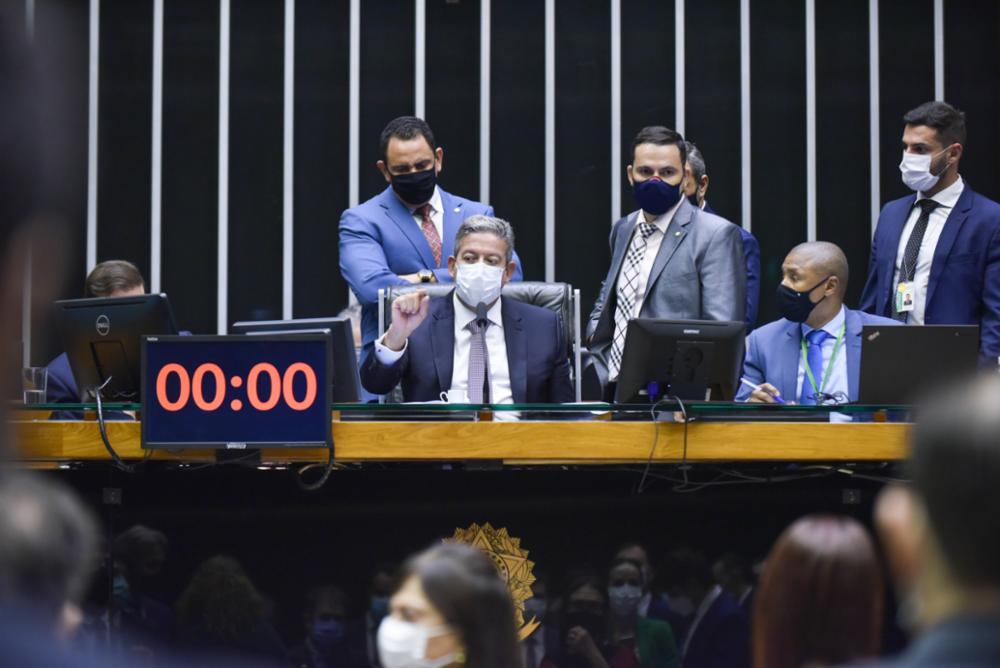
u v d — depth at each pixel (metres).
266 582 7.33
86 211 16.02
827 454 7.25
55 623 1.12
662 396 7.67
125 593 7.28
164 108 16.16
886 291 10.66
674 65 16.42
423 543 7.39
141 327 7.73
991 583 1.44
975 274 10.33
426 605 4.19
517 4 16.38
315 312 16.12
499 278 8.55
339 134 16.25
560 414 7.50
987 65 16.41
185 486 7.33
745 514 7.53
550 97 16.25
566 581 7.45
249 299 16.09
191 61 16.23
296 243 16.12
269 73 16.27
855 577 4.05
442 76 16.30
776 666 4.08
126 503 7.32
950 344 7.62
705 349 7.63
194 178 16.17
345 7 16.33
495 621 4.22
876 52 16.39
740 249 10.05
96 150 16.06
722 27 16.45
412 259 11.11
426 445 7.08
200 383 6.96
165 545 7.31
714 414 7.24
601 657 7.41
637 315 10.05
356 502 7.38
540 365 8.69
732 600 7.48
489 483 7.44
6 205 1.05
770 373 9.31
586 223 16.31
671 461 7.23
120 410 7.18
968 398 1.51
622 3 16.42
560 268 16.28
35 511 1.27
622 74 16.39
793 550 4.11
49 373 9.62
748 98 16.34
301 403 6.96
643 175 9.98
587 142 16.38
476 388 8.55
